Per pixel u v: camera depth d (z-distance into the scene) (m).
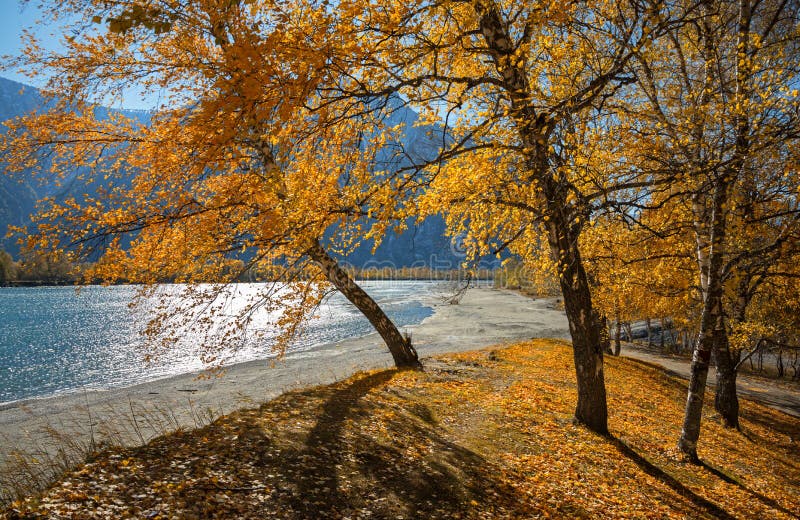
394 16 4.36
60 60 7.61
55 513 4.36
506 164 6.43
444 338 35.31
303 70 3.43
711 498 8.28
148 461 5.87
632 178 6.32
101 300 78.19
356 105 5.04
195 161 3.59
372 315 15.30
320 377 20.22
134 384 21.30
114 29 2.46
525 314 57.03
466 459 7.97
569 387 14.81
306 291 12.03
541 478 7.69
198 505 5.00
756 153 5.50
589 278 17.14
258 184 4.59
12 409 16.31
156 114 7.16
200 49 7.07
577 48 6.23
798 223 7.09
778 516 8.10
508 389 13.65
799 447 14.19
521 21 5.96
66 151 8.25
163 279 9.20
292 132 4.33
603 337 24.98
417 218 6.01
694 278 13.26
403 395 11.60
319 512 5.48
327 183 5.89
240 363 25.55
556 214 6.83
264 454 6.68
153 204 7.61
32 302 69.31
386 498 6.17
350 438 7.95
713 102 7.16
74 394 19.11
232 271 9.70
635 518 6.89
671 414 14.42
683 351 40.22
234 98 3.12
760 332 16.11
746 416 16.95
